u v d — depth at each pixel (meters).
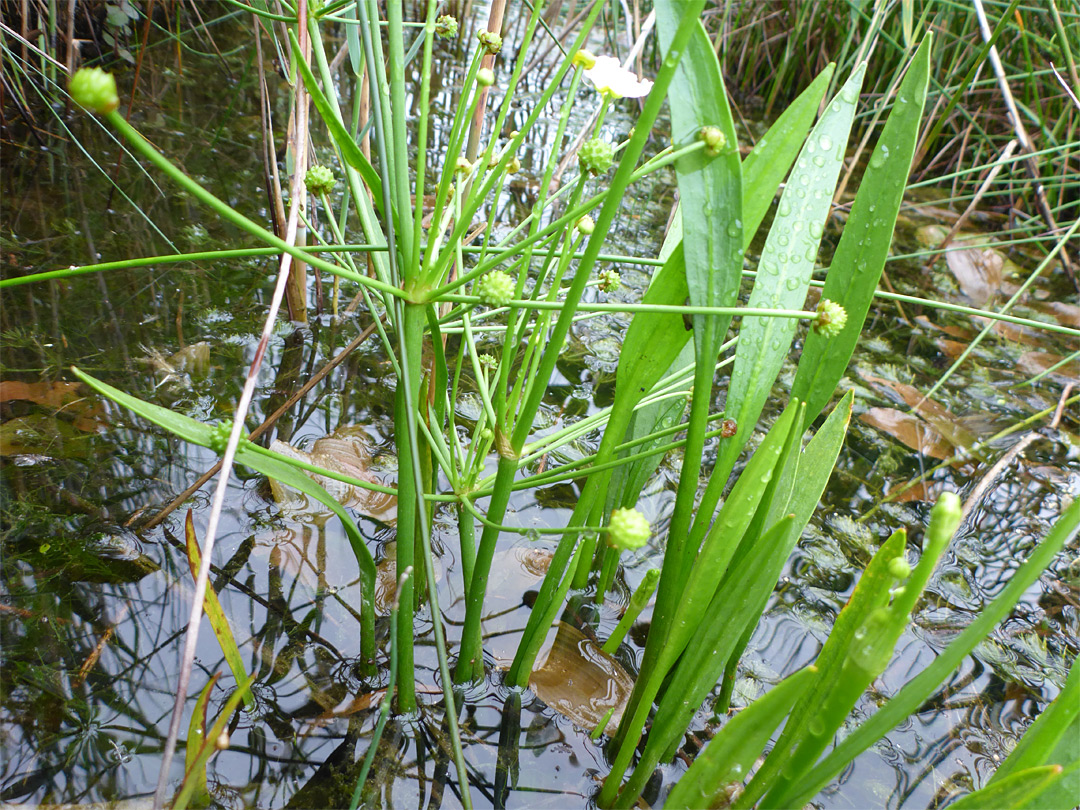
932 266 0.59
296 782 0.21
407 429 0.19
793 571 0.29
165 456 0.29
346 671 0.23
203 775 0.19
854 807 0.22
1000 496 0.35
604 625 0.26
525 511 0.29
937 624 0.28
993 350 0.48
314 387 0.34
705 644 0.19
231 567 0.25
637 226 0.55
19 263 0.38
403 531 0.20
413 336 0.18
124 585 0.24
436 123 0.64
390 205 0.17
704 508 0.21
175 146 0.52
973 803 0.17
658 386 0.24
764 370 0.20
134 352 0.33
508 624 0.26
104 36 0.57
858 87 0.21
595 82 0.19
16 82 0.47
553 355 0.19
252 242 0.43
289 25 0.22
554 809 0.21
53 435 0.29
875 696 0.25
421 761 0.22
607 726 0.23
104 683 0.22
